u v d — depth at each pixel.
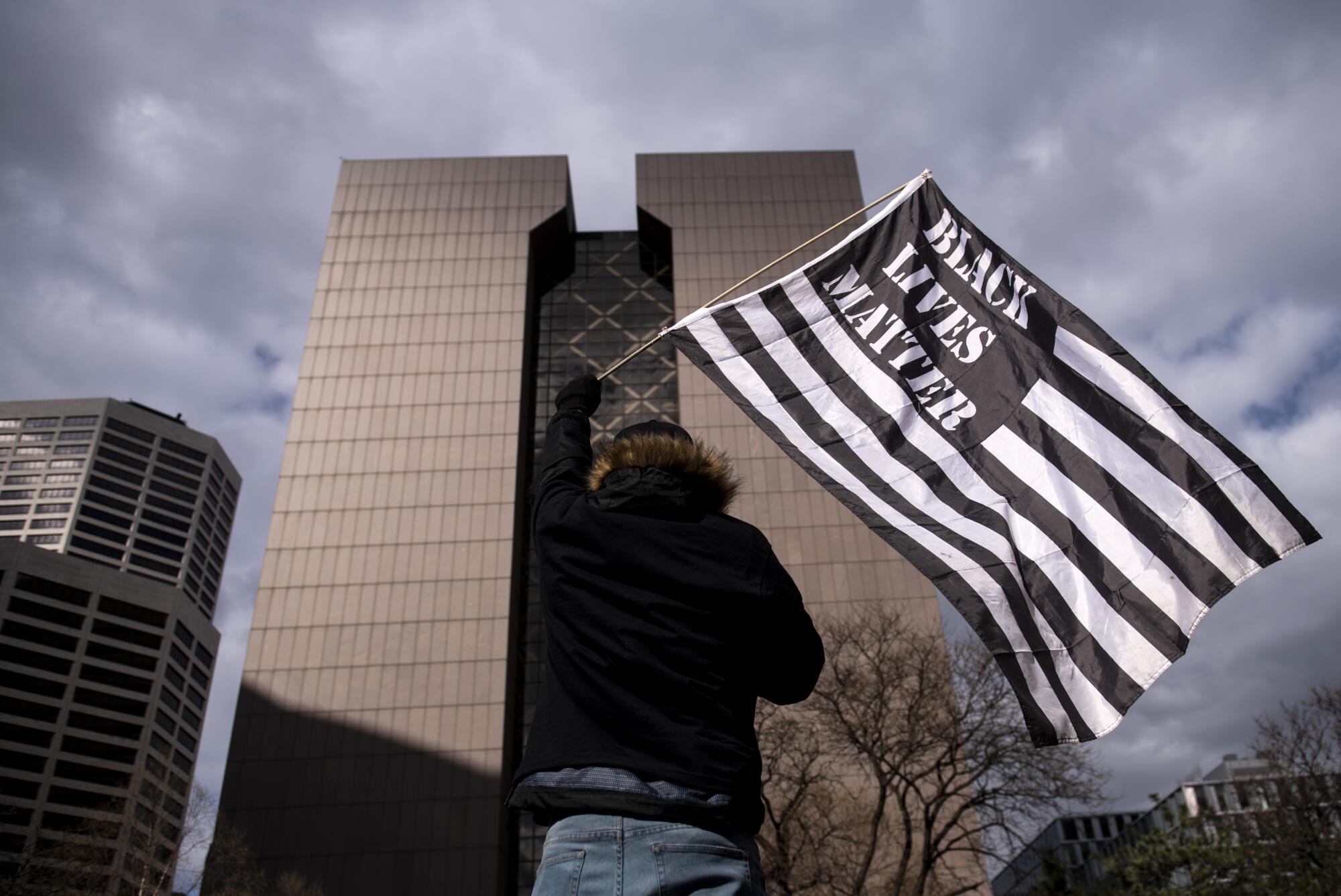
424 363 62.94
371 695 51.44
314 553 55.59
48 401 152.25
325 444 59.41
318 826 47.91
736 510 56.28
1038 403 5.45
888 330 6.00
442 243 68.38
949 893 29.31
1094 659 4.75
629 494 2.35
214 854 41.91
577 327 70.00
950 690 26.38
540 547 2.43
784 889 25.31
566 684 2.19
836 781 33.12
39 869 38.62
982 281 5.93
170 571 147.00
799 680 2.39
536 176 71.56
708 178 72.00
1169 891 34.44
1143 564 4.86
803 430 5.77
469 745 50.06
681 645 2.15
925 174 6.42
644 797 1.95
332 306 65.06
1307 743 31.61
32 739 101.88
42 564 108.44
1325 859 30.22
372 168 71.38
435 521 56.97
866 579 54.31
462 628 53.53
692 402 60.84
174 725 115.12
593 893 1.89
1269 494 4.80
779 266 68.38
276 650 52.53
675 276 68.19
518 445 60.12
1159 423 5.11
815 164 72.75
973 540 5.18
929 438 5.60
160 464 152.75
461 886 46.56
